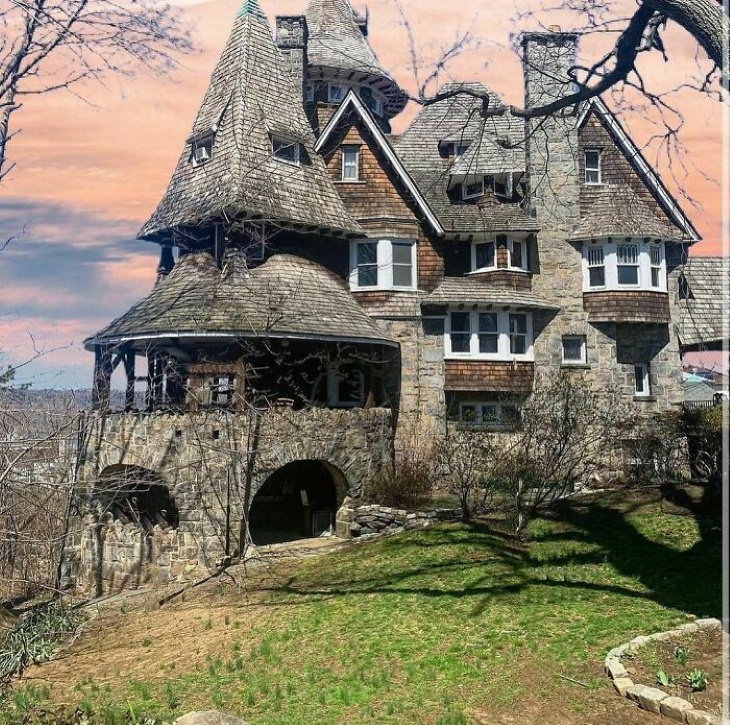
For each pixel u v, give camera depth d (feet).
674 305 78.23
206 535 52.01
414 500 58.49
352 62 95.40
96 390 59.06
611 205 75.77
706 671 23.36
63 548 54.95
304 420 57.11
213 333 55.26
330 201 70.79
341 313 64.64
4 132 49.01
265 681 29.04
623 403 69.77
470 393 73.87
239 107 66.74
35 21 46.39
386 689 26.27
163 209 70.23
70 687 32.81
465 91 40.75
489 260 75.56
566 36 39.09
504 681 25.41
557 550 42.39
